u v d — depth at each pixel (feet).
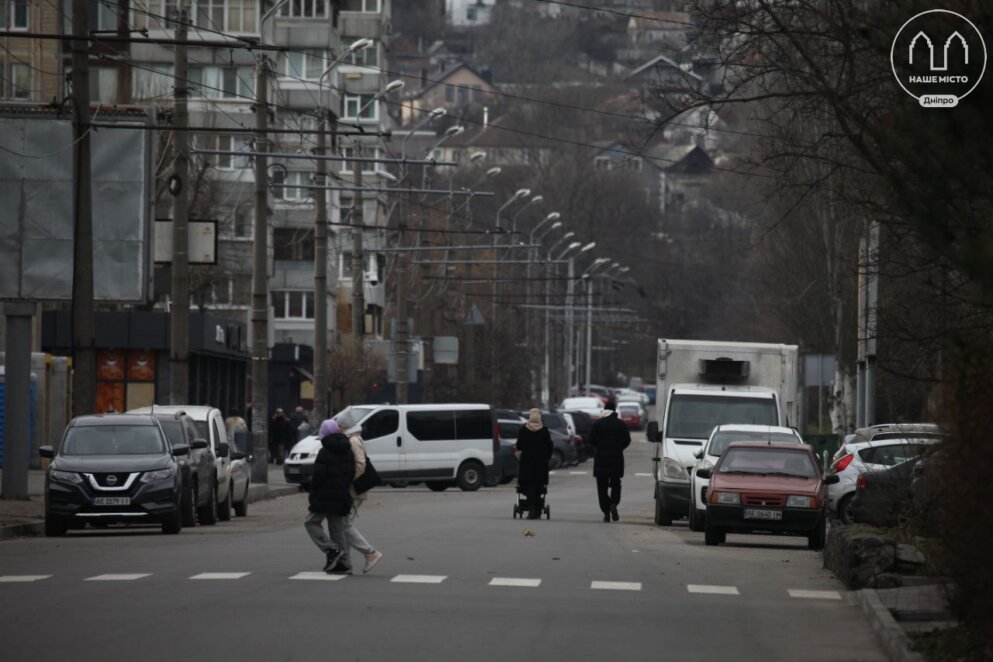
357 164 517.55
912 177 126.31
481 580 162.30
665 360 308.60
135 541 220.02
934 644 111.96
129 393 530.27
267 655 108.47
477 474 443.73
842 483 294.46
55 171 283.38
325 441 164.66
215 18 636.07
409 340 592.19
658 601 147.95
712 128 199.82
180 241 321.73
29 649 110.11
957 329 151.23
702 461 269.85
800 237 508.53
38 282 283.38
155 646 111.96
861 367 366.43
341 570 166.61
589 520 298.56
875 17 129.49
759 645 120.37
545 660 109.19
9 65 556.51
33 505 273.95
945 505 109.81
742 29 159.94
